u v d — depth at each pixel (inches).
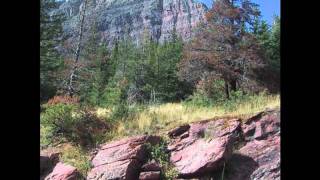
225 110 589.0
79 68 1195.9
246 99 627.5
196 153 475.2
